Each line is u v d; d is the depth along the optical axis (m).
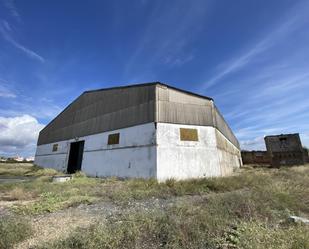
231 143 24.77
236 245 3.44
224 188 9.45
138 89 15.54
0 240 3.60
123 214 5.24
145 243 3.72
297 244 3.26
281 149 24.70
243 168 25.89
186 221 4.45
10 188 9.68
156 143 13.13
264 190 7.37
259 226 4.02
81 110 20.86
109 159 15.72
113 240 3.59
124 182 11.66
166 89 14.83
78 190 8.99
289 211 5.40
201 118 15.18
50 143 25.12
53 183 11.53
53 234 4.16
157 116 13.77
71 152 20.83
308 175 12.80
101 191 8.76
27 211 5.84
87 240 3.52
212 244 3.59
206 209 5.23
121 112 16.19
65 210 6.09
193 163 13.75
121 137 15.43
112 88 17.78
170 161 13.14
